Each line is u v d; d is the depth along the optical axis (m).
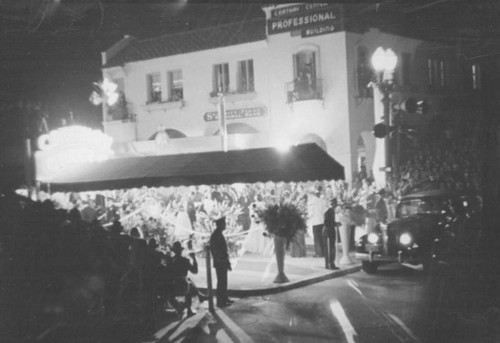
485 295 10.96
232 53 30.66
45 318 9.94
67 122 30.67
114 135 34.19
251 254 20.86
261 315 11.89
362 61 28.19
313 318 11.36
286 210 15.00
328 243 17.08
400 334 9.83
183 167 16.95
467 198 16.84
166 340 10.30
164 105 33.06
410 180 23.14
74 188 18.19
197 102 32.12
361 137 28.61
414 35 30.66
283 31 28.61
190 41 32.38
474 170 24.94
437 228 15.58
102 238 11.32
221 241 13.01
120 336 10.60
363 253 16.42
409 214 17.06
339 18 26.98
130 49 34.88
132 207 21.94
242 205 22.55
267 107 29.45
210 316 12.05
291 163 15.82
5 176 25.45
